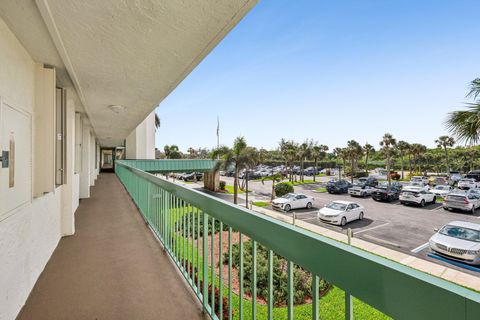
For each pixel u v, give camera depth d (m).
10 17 1.82
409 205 19.48
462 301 0.56
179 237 2.86
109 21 1.86
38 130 2.70
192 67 2.81
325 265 0.91
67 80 3.34
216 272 4.88
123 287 2.44
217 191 27.33
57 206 3.55
